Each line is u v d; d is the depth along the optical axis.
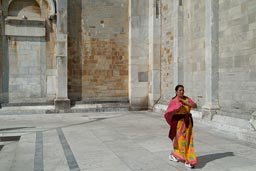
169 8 14.59
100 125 11.19
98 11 16.30
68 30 15.80
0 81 15.12
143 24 16.34
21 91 15.45
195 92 12.08
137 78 16.31
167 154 6.68
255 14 8.58
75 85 15.98
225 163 5.89
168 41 14.79
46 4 15.66
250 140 7.88
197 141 8.01
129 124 11.40
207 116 10.52
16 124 11.57
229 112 9.77
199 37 11.68
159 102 15.80
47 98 15.73
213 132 9.30
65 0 15.34
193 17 12.20
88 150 7.21
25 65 15.49
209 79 10.55
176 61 13.22
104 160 6.27
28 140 8.48
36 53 15.62
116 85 16.58
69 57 15.84
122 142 8.09
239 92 9.34
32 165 6.03
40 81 15.67
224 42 10.17
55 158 6.53
